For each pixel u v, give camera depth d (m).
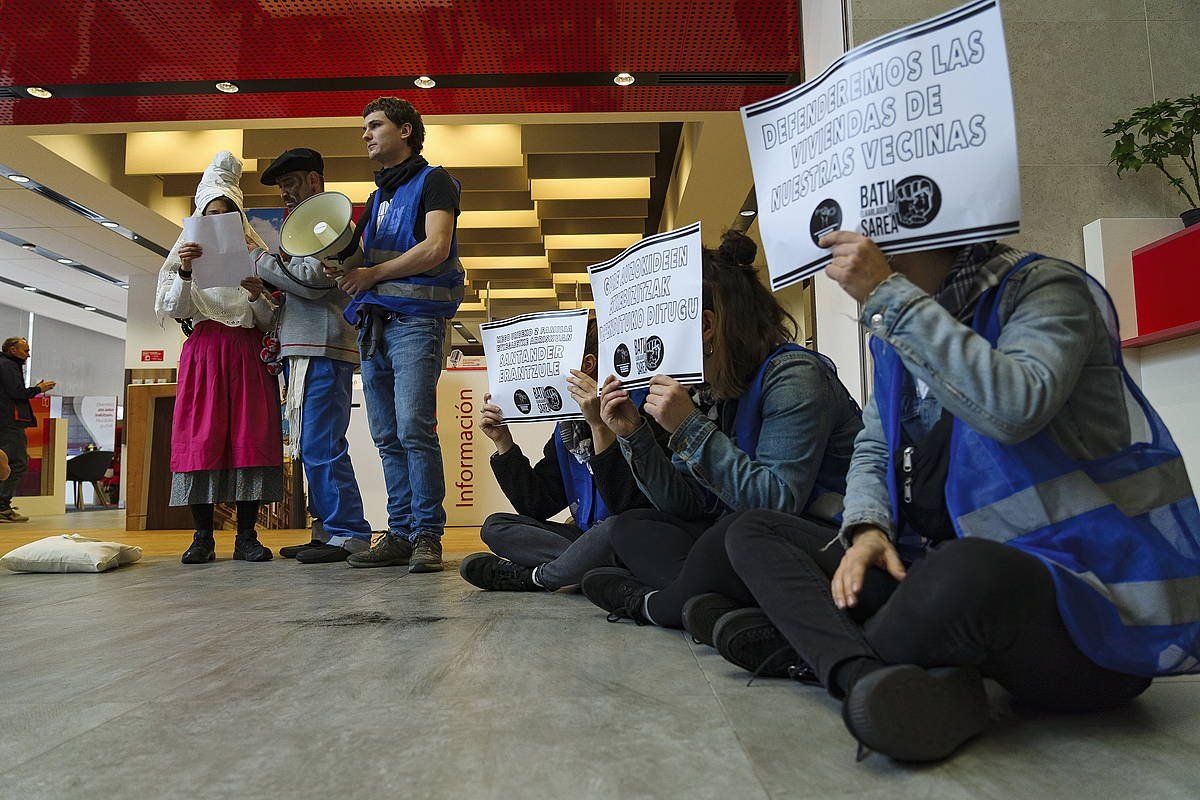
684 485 1.52
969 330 0.82
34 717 0.99
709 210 7.25
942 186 0.91
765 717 0.94
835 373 1.39
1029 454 0.86
